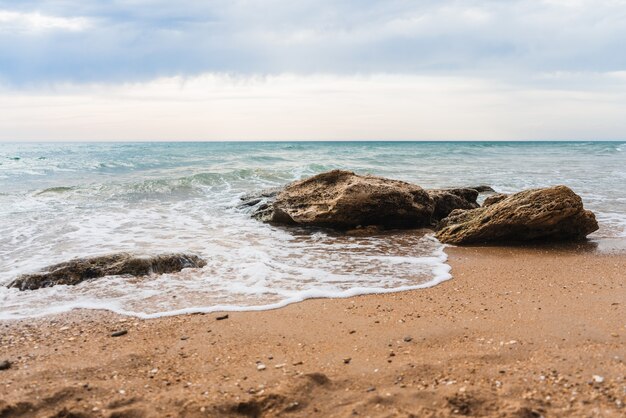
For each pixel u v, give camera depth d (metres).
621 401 3.76
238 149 69.19
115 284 7.75
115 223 13.25
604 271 8.45
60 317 6.33
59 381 4.32
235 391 4.09
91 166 31.31
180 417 3.71
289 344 5.29
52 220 13.41
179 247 10.45
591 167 34.53
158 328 5.88
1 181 22.81
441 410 3.74
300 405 3.88
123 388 4.19
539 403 3.78
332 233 12.42
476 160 43.28
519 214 10.75
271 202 15.19
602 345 4.93
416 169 31.66
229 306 6.71
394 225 13.16
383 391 4.06
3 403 3.83
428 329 5.64
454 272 8.59
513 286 7.57
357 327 5.80
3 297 7.12
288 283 7.90
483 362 4.60
